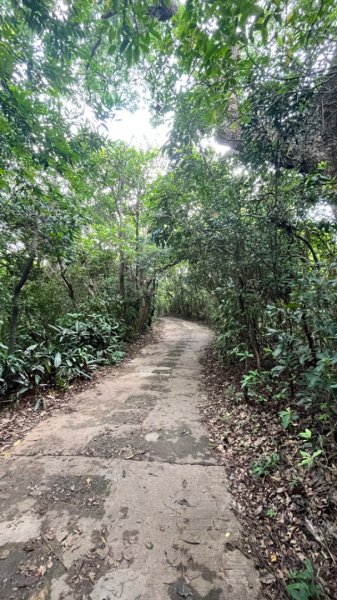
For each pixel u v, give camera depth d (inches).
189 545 59.7
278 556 57.0
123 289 348.2
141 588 50.9
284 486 75.6
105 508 71.0
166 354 263.7
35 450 100.1
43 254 187.6
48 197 165.8
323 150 109.1
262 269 143.0
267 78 83.7
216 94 93.1
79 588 51.1
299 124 94.0
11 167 139.9
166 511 69.6
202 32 65.7
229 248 144.4
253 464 86.2
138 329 350.9
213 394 155.1
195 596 49.3
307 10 70.0
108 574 53.6
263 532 63.0
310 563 52.9
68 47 90.0
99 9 77.8
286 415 88.4
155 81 119.1
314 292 86.0
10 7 80.7
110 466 88.7
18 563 56.3
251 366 163.9
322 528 61.1
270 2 60.6
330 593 48.9
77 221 176.9
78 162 140.9
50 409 138.6
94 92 126.3
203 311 526.9
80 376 186.7
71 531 64.0
